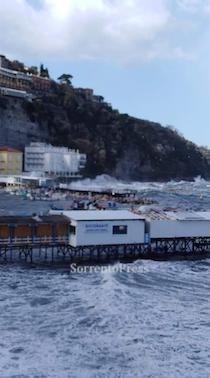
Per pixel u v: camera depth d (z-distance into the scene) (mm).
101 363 36875
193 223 74812
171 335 42531
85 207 134750
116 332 42875
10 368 35500
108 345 40125
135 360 37500
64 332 42594
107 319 45906
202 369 36281
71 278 60188
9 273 61750
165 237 73000
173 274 63969
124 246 70688
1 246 64688
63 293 53875
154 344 40531
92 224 67875
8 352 38219
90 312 47719
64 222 67812
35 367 35812
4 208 135125
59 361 36969
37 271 63062
